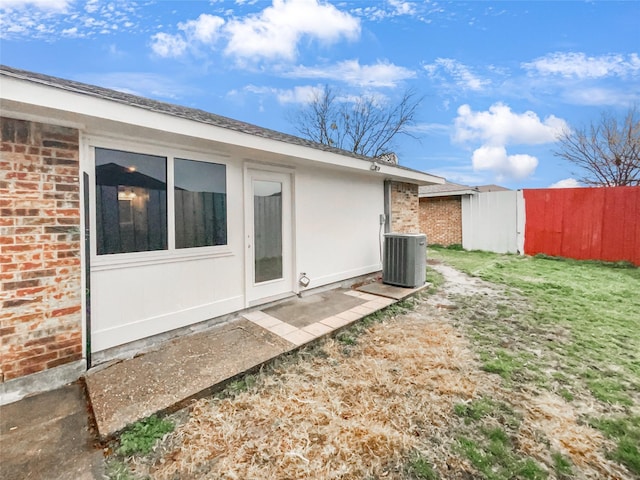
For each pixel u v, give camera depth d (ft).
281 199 16.24
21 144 8.16
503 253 35.32
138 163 10.72
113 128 9.53
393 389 8.80
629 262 27.37
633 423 7.45
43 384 8.61
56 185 8.74
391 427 7.28
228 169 13.44
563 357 10.75
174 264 11.78
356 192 21.16
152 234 11.18
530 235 33.35
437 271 25.46
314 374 9.59
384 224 23.81
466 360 10.52
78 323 9.21
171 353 10.36
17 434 6.91
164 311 11.53
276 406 8.00
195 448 6.62
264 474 6.02
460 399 8.37
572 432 7.14
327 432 7.10
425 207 42.86
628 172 41.93
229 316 13.69
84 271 9.34
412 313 15.33
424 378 9.37
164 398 7.89
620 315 14.80
